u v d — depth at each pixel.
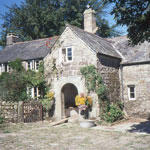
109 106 17.14
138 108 18.27
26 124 16.09
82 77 16.88
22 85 18.70
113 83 18.23
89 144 9.91
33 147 9.41
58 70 18.11
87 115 16.50
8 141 10.59
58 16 34.69
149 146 9.23
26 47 25.55
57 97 18.02
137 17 10.49
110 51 18.86
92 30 22.02
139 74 18.36
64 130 13.84
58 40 18.31
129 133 12.38
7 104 17.02
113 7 10.63
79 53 17.22
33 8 35.38
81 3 37.03
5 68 24.16
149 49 19.12
